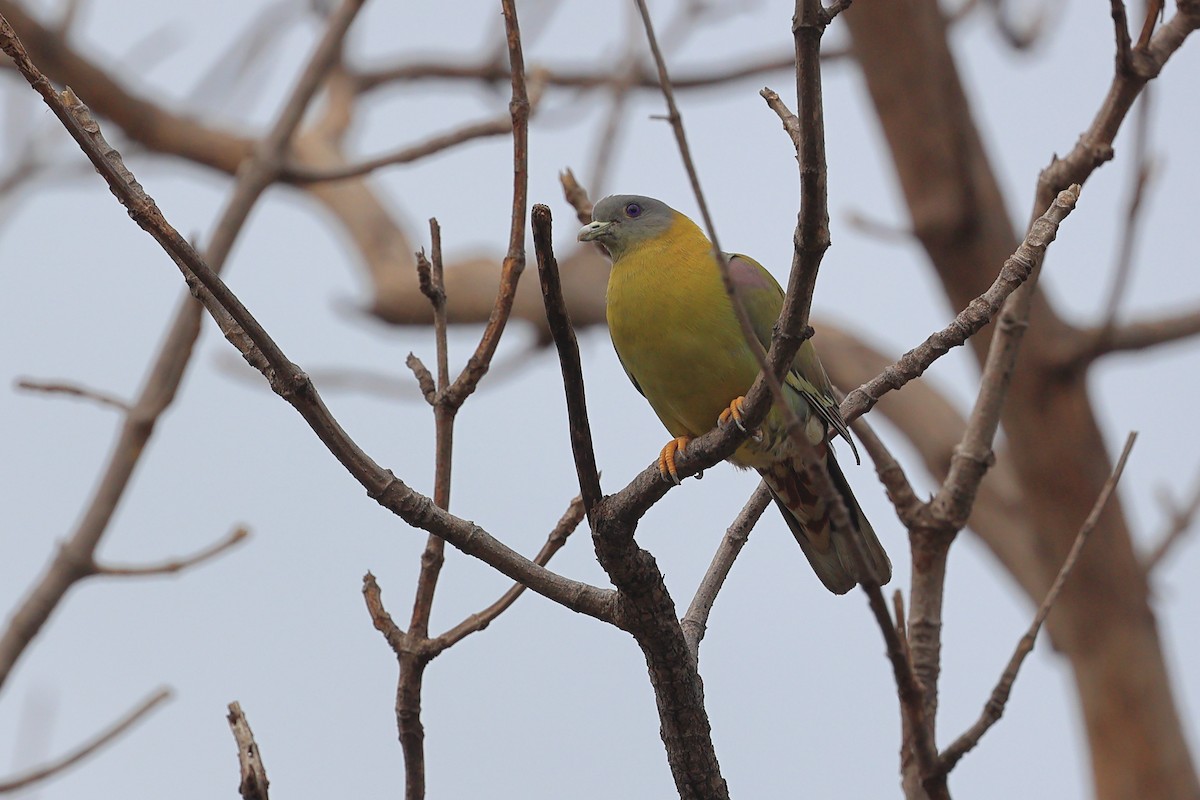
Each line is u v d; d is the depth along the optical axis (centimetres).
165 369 1165
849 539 615
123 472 1130
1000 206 1633
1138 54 902
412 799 838
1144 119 1119
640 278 1104
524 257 884
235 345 720
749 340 621
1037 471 1667
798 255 694
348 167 1299
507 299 880
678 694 812
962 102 1606
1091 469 1645
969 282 1623
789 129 853
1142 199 1264
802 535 1097
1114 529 1658
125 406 1152
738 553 920
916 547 979
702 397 1105
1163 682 1656
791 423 612
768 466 1067
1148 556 1538
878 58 1606
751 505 926
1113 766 1664
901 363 840
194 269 684
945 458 1936
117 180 673
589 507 775
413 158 1280
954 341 816
